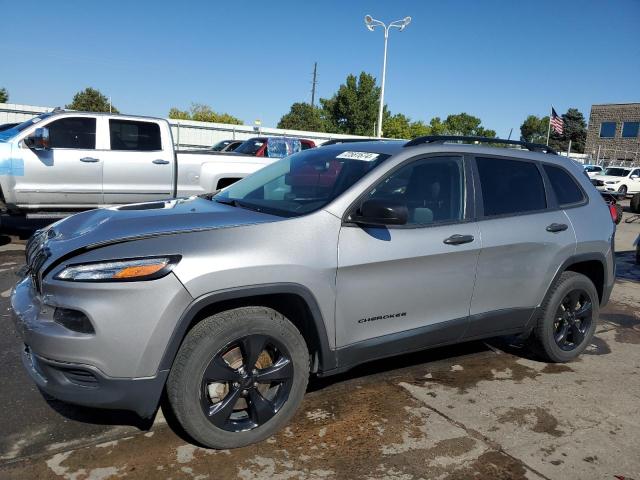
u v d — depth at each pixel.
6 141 8.05
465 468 2.97
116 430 3.17
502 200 4.00
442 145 3.80
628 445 3.30
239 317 2.88
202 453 2.98
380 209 3.09
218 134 30.67
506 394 3.91
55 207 8.51
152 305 2.64
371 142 4.05
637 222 17.55
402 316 3.46
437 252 3.50
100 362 2.61
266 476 2.81
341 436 3.22
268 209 3.40
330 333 3.17
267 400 3.08
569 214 4.37
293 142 14.16
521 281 4.03
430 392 3.87
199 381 2.81
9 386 3.66
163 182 9.18
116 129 8.81
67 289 2.62
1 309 5.17
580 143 84.00
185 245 2.77
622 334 5.49
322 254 3.07
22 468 2.78
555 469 3.01
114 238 2.77
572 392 4.00
